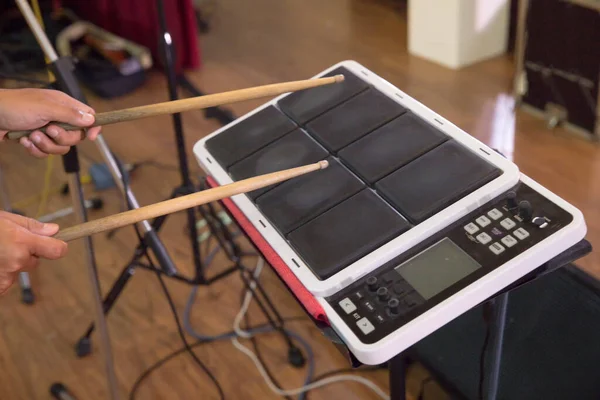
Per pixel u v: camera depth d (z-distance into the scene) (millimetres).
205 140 1049
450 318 753
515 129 2406
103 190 2348
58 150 1011
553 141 2330
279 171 903
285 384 1647
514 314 1329
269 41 3176
